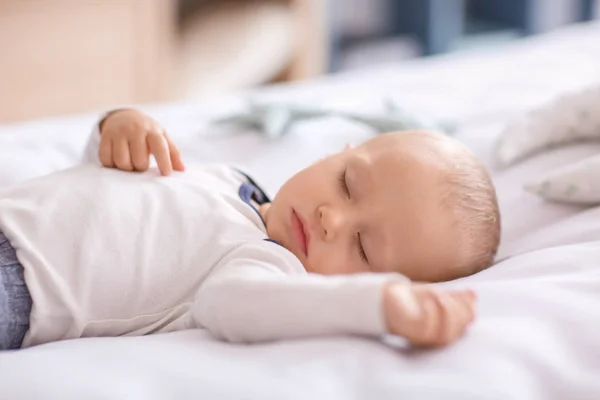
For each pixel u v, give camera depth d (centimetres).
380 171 92
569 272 80
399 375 60
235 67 265
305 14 291
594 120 117
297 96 166
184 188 93
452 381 60
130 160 96
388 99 151
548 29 370
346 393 59
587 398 61
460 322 65
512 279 81
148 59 246
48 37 220
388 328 64
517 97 162
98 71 235
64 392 57
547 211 105
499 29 369
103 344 70
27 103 220
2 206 83
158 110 156
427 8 339
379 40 347
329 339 65
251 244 84
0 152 123
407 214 90
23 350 70
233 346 67
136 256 84
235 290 69
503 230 104
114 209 86
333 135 143
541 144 121
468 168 96
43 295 79
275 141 139
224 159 132
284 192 96
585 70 178
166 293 84
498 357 63
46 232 82
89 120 151
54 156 126
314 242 90
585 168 103
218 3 286
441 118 145
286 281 68
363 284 65
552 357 64
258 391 58
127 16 238
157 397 58
